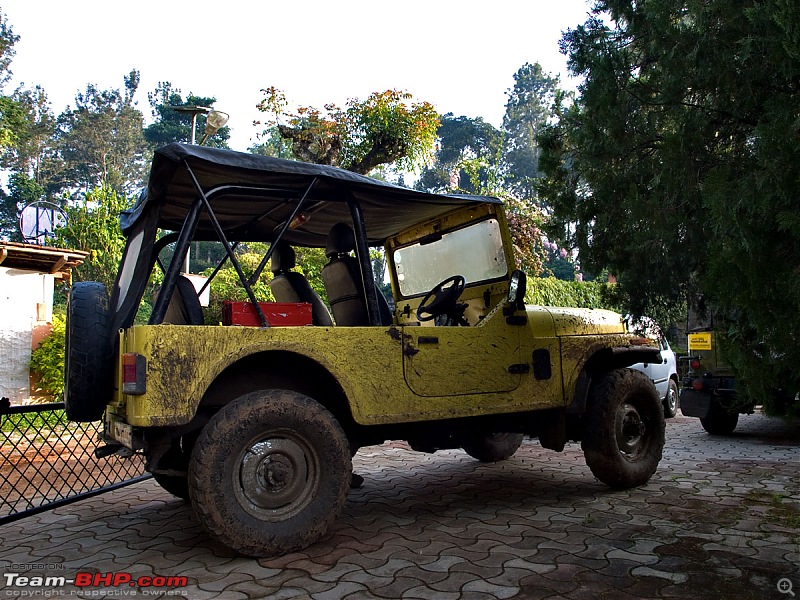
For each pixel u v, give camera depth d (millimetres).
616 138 3686
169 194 3990
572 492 4770
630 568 3074
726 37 2955
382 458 6430
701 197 3143
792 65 2568
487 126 49000
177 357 3143
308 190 3727
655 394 4992
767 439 7438
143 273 3590
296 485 3400
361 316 4215
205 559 3326
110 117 57250
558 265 28906
